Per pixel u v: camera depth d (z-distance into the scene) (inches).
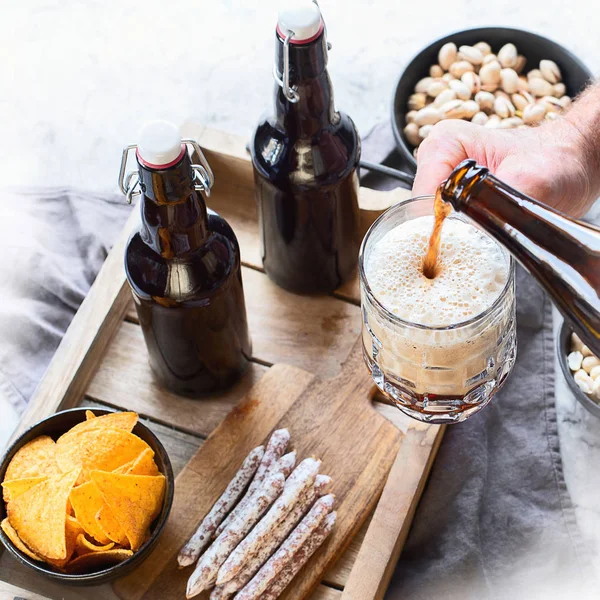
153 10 48.9
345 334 35.1
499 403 36.5
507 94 41.6
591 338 27.4
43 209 41.8
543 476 35.5
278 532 31.2
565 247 26.2
